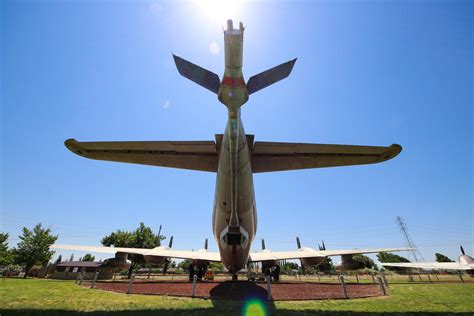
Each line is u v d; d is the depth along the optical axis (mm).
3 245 27562
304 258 15484
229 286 12016
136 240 30922
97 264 33812
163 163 8422
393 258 60531
